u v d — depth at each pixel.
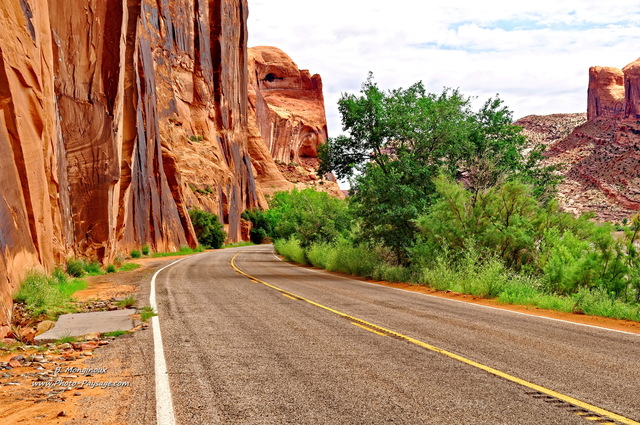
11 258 11.07
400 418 4.16
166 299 13.06
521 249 18.47
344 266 24.72
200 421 4.10
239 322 9.28
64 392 5.08
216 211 82.25
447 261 18.72
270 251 60.03
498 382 5.28
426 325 8.98
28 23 14.84
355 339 7.64
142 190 47.25
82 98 25.27
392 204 22.67
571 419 4.15
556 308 12.13
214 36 96.94
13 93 13.03
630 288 13.83
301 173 188.50
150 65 53.59
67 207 22.97
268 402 4.60
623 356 6.64
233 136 102.88
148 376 5.59
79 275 21.64
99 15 26.42
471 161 23.44
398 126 24.27
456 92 25.67
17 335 8.41
